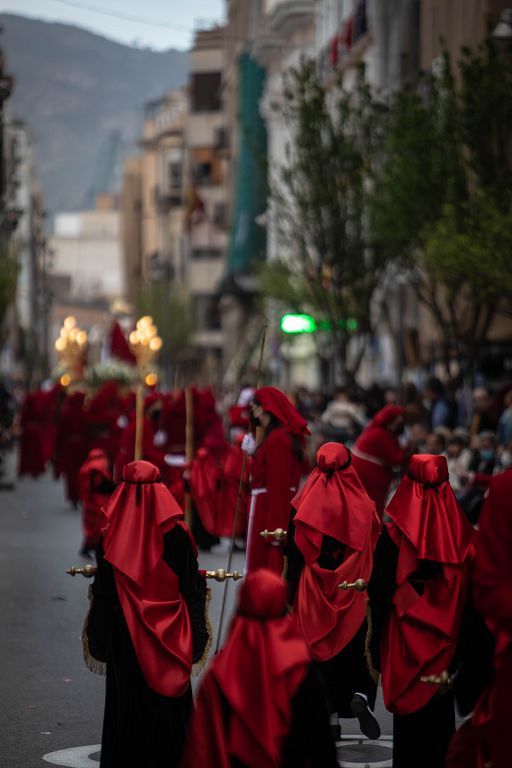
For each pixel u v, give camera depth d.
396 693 11.52
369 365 69.31
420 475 11.71
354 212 46.69
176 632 10.98
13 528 34.97
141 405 25.41
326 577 13.12
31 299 169.38
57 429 41.34
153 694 10.93
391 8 61.19
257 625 8.13
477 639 11.53
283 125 88.75
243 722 8.07
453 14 52.41
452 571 11.51
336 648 12.95
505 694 9.30
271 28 91.50
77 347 59.06
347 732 14.06
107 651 11.23
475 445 28.34
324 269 51.97
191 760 8.19
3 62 101.44
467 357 39.44
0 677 16.88
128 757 10.95
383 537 11.79
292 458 18.03
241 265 107.94
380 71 61.56
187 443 29.08
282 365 86.56
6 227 94.44
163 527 11.13
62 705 15.40
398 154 37.78
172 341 152.75
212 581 24.72
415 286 40.97
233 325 126.25
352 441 39.22
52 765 12.72
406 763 11.52
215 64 155.75
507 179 35.62
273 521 17.83
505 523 9.31
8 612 21.66
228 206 129.88
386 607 11.77
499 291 32.88
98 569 11.21
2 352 104.00
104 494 28.25
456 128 36.75
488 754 9.52
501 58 38.28
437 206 36.84
